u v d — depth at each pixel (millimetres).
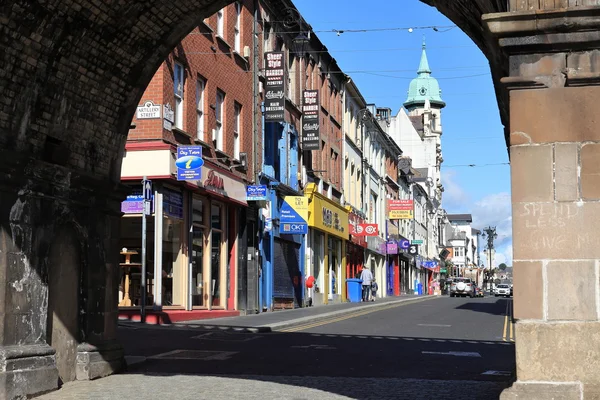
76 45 10977
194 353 14758
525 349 7223
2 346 9828
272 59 29062
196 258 23828
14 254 10141
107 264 12305
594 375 7090
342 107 44750
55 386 10484
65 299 11281
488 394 10047
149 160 20906
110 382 11156
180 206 22719
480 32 9492
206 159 23859
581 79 7250
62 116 11430
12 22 9836
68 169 11133
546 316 7227
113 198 12445
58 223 11055
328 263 41188
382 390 10344
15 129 10570
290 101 32656
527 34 7344
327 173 40562
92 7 10617
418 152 109375
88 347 11594
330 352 15133
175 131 21953
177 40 12641
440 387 10664
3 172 9906
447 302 46250
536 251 7289
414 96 143500
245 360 13773
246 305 27438
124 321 20422
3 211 9977
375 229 46531
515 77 7391
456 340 18219
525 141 7379
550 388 7125
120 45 11742
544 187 7320
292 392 10125
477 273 138250
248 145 28062
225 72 25938
